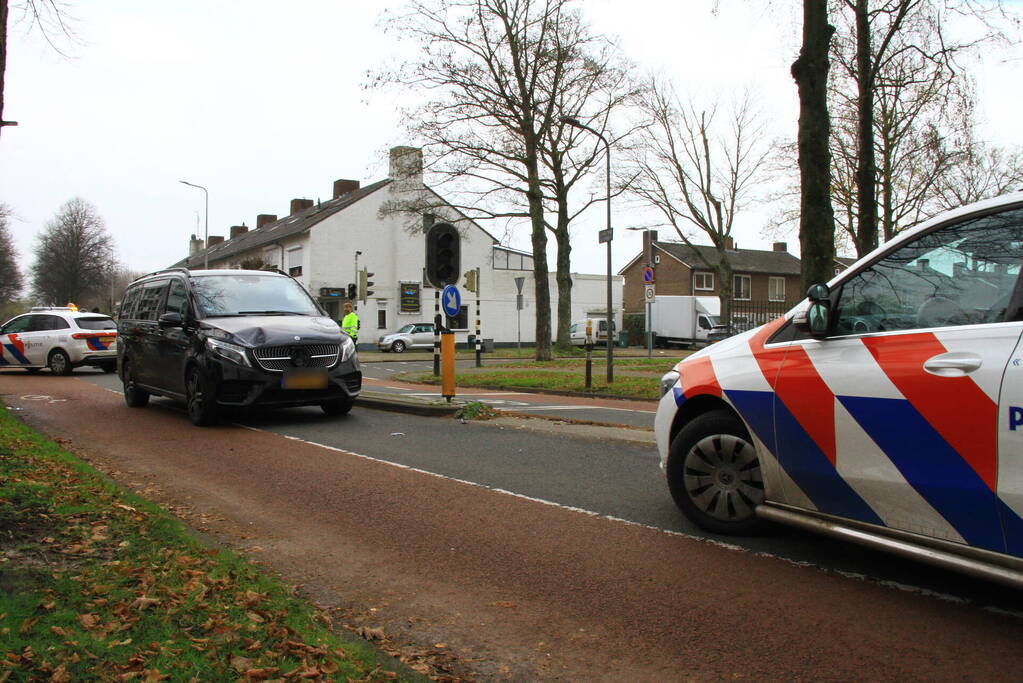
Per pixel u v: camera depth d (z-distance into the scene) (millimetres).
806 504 4277
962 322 3684
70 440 8703
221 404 9461
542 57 26797
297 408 11969
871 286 4164
